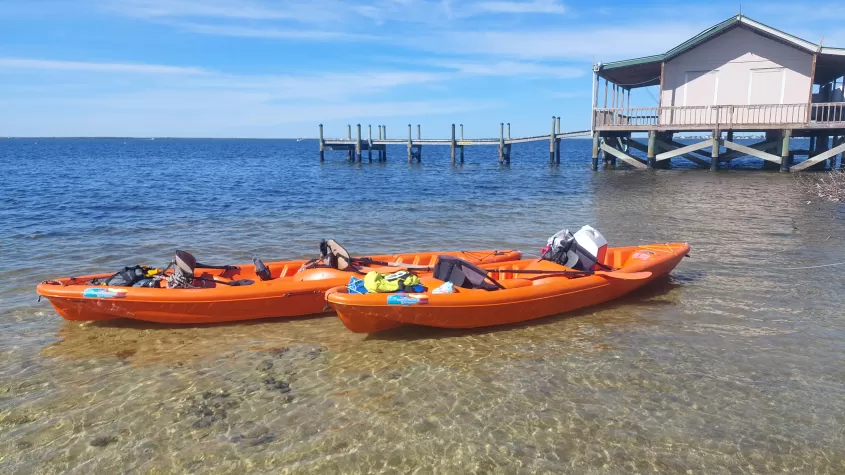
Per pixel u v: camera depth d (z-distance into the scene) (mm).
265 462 4828
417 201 21609
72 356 6945
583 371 6359
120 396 5941
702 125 27484
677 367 6406
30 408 5703
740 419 5340
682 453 4863
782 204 18125
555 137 38062
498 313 7641
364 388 6066
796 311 8141
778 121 26578
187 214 18297
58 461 4871
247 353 7031
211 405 5750
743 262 10906
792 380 6062
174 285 8023
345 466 4762
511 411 5539
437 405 5684
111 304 7637
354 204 20828
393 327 7566
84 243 13469
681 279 9867
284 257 12180
